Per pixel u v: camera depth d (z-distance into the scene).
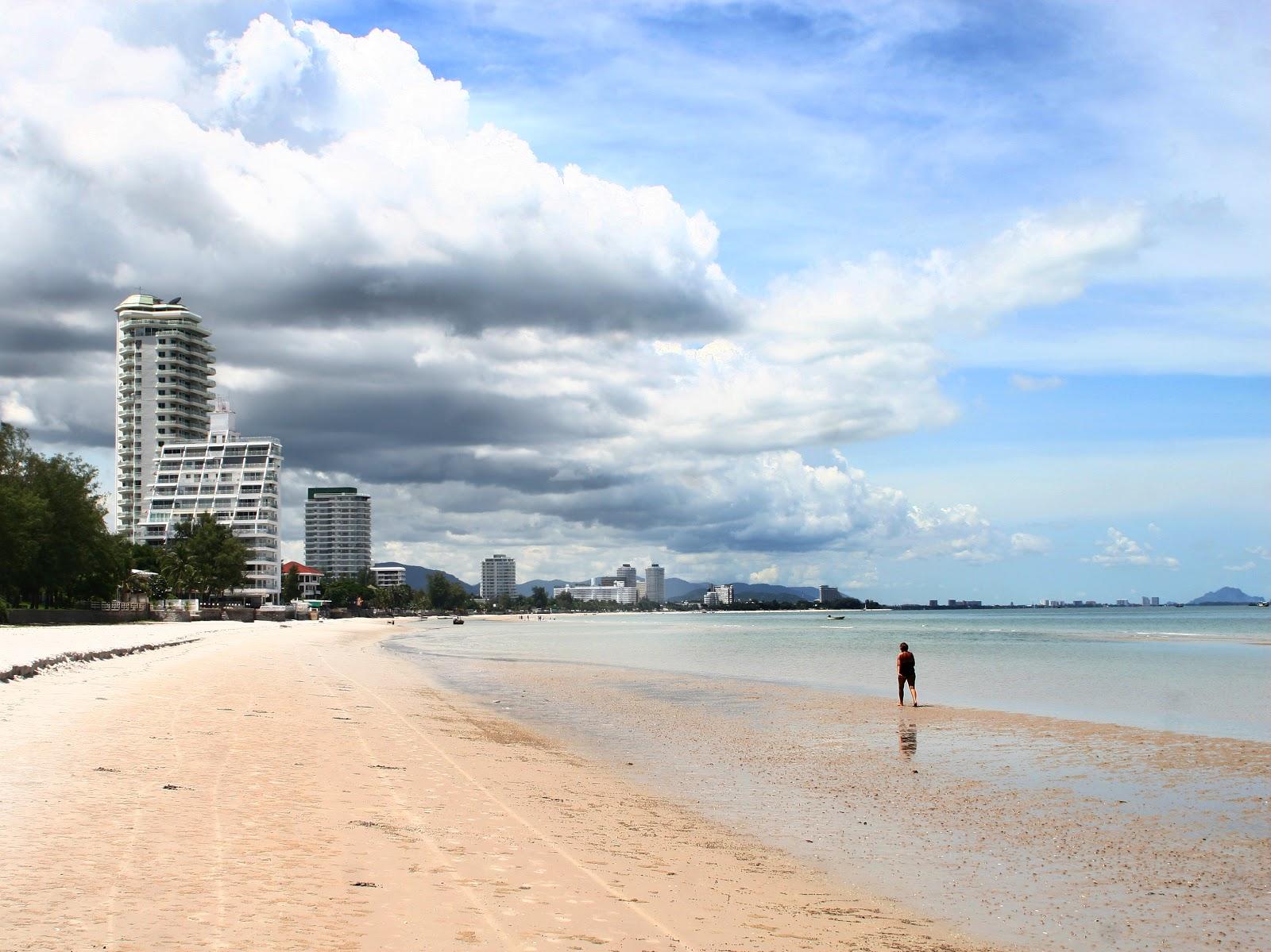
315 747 21.81
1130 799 19.94
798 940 10.54
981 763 24.45
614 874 12.68
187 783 16.12
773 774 22.81
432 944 9.03
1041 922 12.08
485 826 14.94
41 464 106.00
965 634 141.75
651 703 39.47
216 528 178.75
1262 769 23.38
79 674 38.50
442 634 159.00
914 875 14.16
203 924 8.98
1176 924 12.06
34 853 11.09
